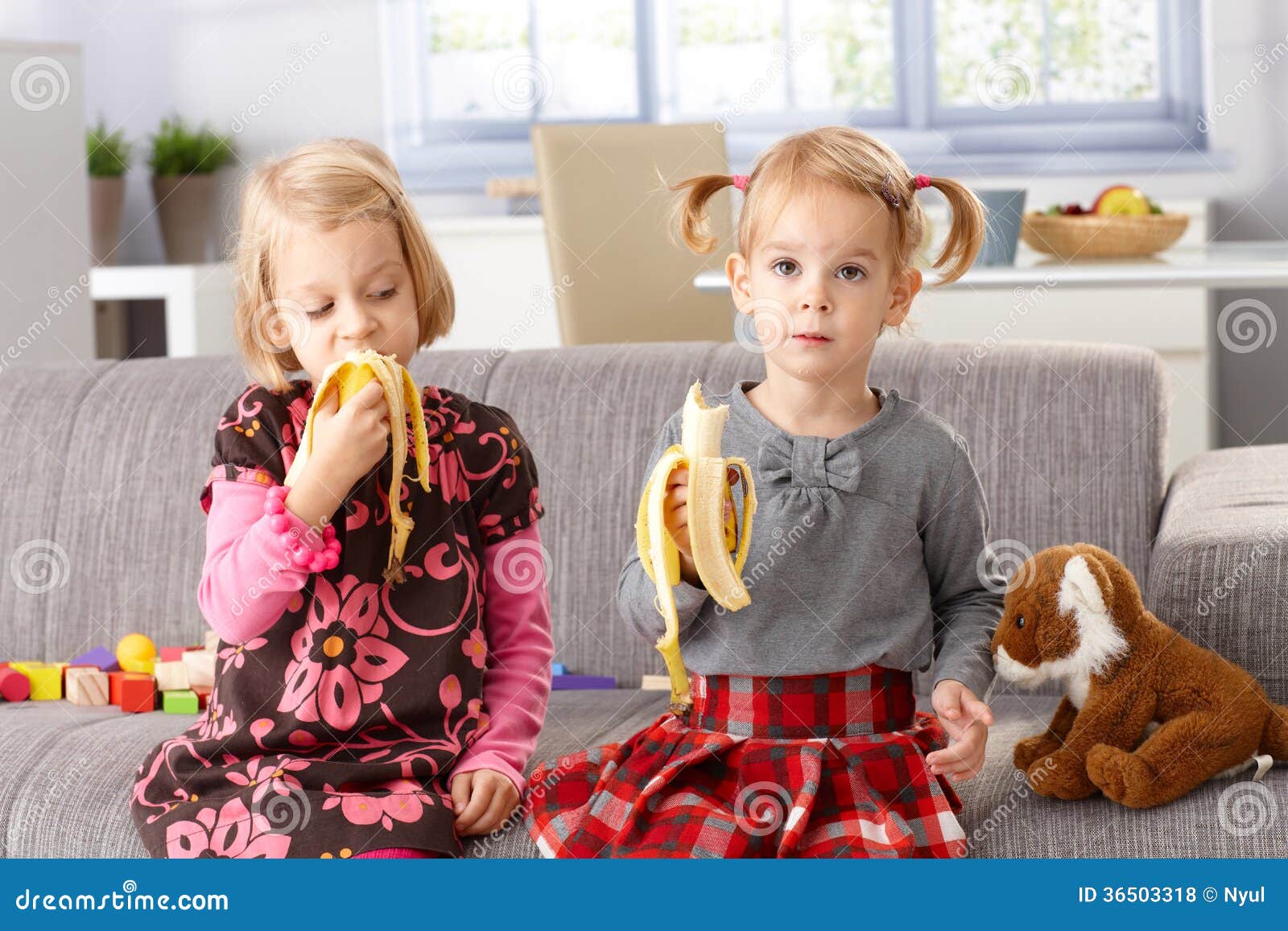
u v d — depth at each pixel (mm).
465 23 3984
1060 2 3791
